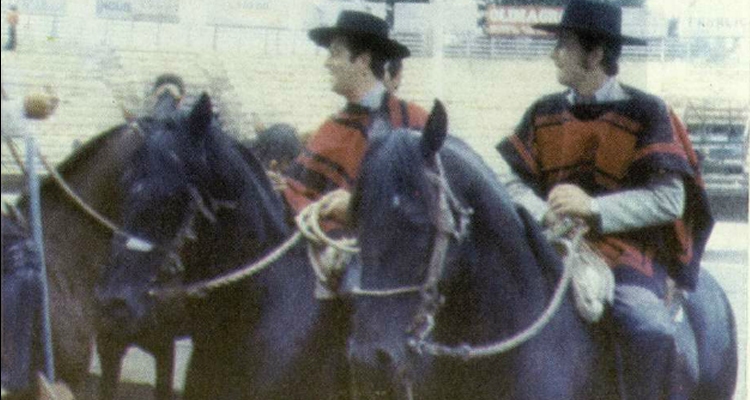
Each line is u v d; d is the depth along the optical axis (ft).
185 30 58.13
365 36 18.93
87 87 51.44
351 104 19.13
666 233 17.74
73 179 20.42
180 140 17.52
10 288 17.60
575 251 16.49
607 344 16.74
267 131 25.59
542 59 57.16
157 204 17.26
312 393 17.99
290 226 18.51
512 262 15.29
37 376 18.04
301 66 57.77
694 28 62.64
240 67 57.93
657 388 16.78
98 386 22.43
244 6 58.13
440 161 14.79
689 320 18.61
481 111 55.36
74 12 55.06
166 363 21.74
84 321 20.11
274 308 17.95
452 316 15.02
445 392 15.20
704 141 58.59
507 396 15.31
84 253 20.18
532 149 17.89
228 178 17.62
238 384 17.93
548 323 15.83
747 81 60.18
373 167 14.43
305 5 59.36
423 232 14.20
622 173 17.46
